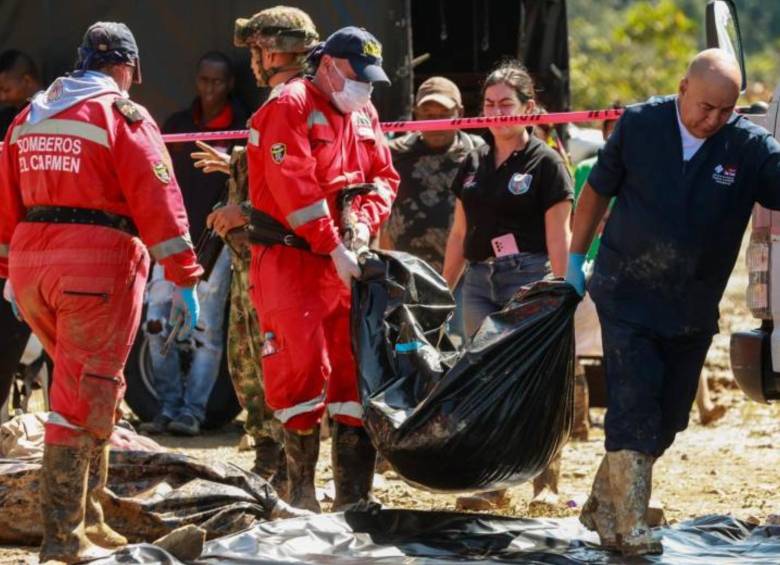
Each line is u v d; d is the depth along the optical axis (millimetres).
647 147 14438
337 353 16672
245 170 19078
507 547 15367
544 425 15211
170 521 15852
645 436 14578
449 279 19344
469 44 31047
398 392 15547
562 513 18953
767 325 17844
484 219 18594
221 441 25312
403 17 24906
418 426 14922
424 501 20047
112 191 14586
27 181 14672
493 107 18453
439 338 16172
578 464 23234
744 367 17766
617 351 14688
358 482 16734
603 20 110438
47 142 14516
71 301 14422
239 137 22906
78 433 14586
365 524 15688
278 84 17578
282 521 15406
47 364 24781
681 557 14773
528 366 14984
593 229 15125
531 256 18500
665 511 19422
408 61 24969
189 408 25891
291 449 16641
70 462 14570
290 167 15922
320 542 15203
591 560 14711
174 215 14586
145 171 14445
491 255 18656
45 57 26141
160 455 16656
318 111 16297
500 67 18922
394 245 23500
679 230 14383
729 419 28078
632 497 14617
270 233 16422
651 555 14680
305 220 15914
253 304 16797
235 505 16188
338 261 16000
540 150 18406
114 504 15906
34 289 14656
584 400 25422
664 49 77750
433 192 23344
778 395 17703
